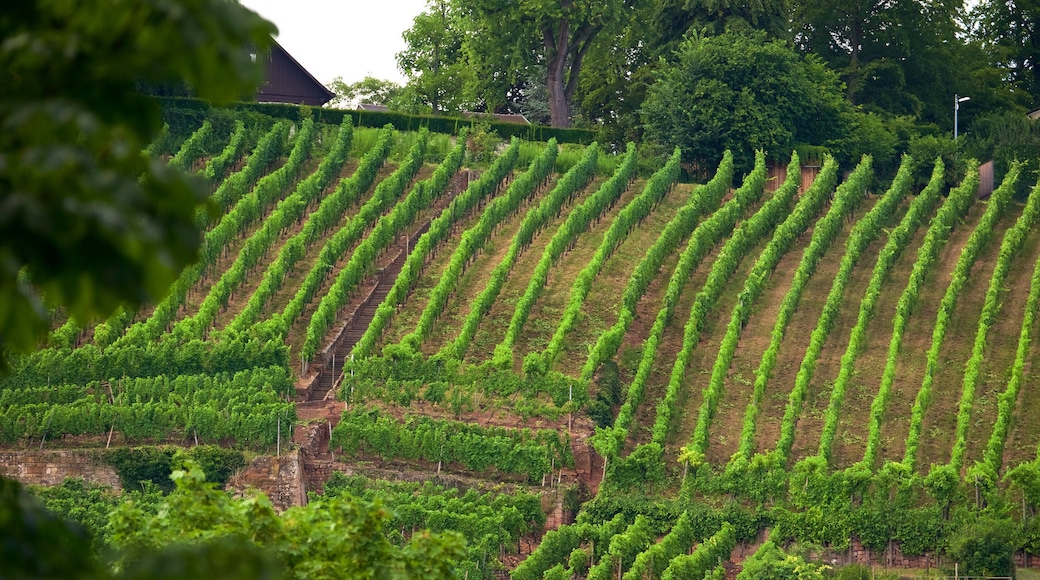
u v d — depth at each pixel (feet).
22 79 35.06
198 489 99.81
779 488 273.13
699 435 288.10
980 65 565.12
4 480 36.78
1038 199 389.80
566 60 575.79
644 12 550.77
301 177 435.53
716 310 353.51
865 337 336.29
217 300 338.34
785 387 318.65
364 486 280.51
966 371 304.91
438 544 100.63
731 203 393.29
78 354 303.27
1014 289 359.66
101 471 281.95
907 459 277.85
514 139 438.40
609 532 262.88
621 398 313.53
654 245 368.48
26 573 34.86
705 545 258.16
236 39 35.19
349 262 354.33
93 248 33.14
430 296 354.54
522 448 285.23
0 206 32.65
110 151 34.50
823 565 255.70
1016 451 291.58
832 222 383.24
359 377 308.60
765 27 504.43
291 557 95.30
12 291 33.50
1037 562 259.39
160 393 296.92
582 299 343.87
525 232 377.71
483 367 305.32
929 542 261.85
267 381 303.48
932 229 371.56
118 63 34.99
